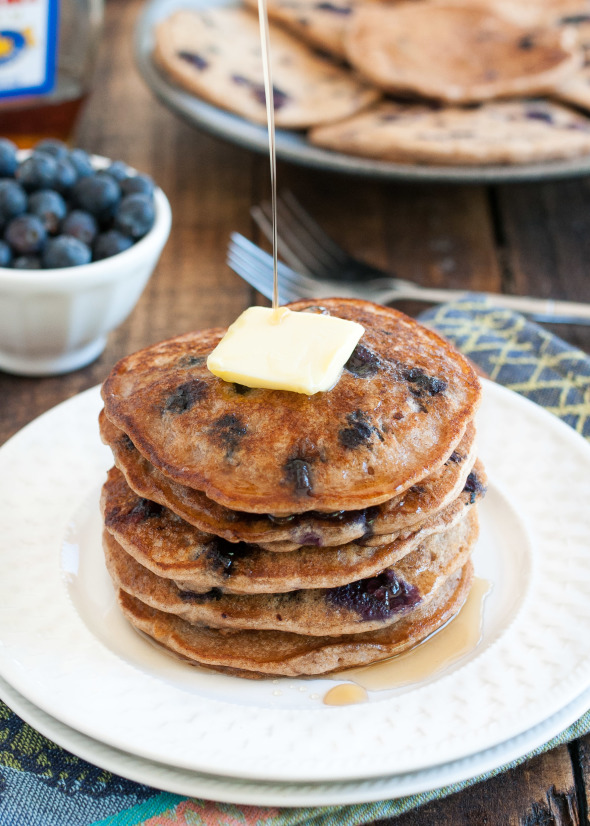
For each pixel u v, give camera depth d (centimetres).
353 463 37
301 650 39
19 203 51
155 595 39
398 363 40
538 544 42
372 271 58
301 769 35
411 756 36
